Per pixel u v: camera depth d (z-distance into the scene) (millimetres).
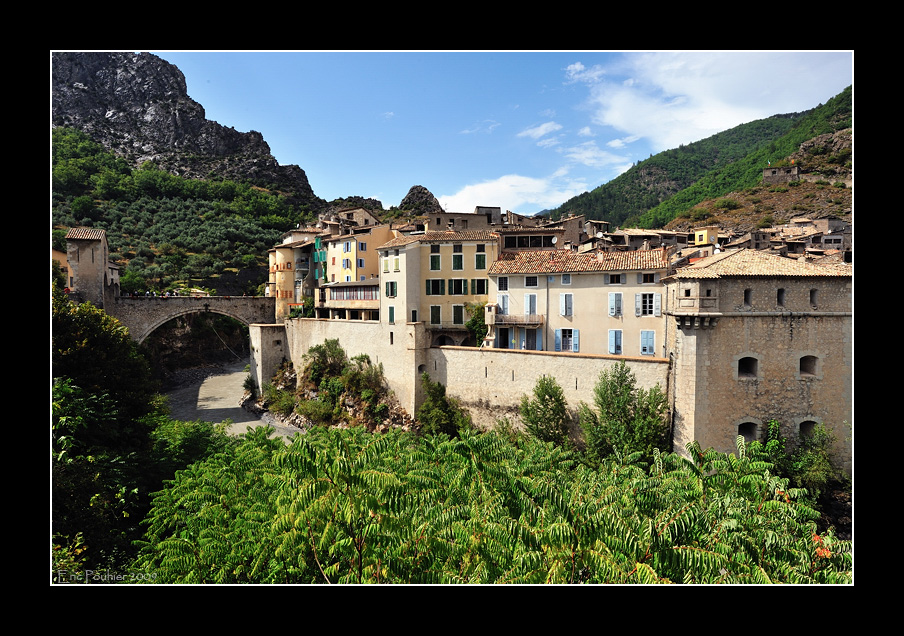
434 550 14195
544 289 45219
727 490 19109
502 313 47281
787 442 31031
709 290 30500
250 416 63156
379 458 19750
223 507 20703
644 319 40250
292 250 80688
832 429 31312
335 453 16312
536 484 15914
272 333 69938
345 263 71375
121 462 24656
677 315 31344
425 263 52719
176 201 142250
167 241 114438
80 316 34312
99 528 19562
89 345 33469
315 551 14836
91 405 27281
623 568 12859
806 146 166000
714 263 32500
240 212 151250
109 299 65562
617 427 32531
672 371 32719
